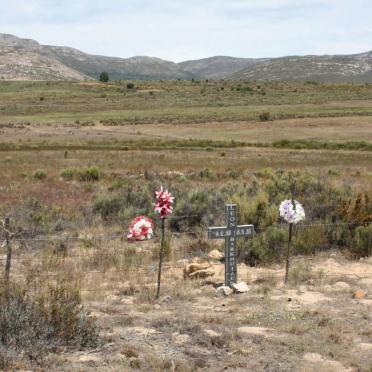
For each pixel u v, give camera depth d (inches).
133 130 3604.8
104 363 247.0
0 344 247.3
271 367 251.8
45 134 3334.2
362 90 6919.3
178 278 432.5
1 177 1318.9
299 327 305.1
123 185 1041.5
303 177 949.8
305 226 543.2
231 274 394.3
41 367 236.1
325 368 250.1
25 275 427.8
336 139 2992.1
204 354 266.7
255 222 574.9
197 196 719.7
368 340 294.4
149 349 269.0
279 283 415.8
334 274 444.1
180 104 5457.7
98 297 369.1
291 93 6688.0
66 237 581.9
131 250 514.9
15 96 6215.6
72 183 1151.0
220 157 2091.5
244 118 4037.9
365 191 732.0
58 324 269.0
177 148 2628.0
